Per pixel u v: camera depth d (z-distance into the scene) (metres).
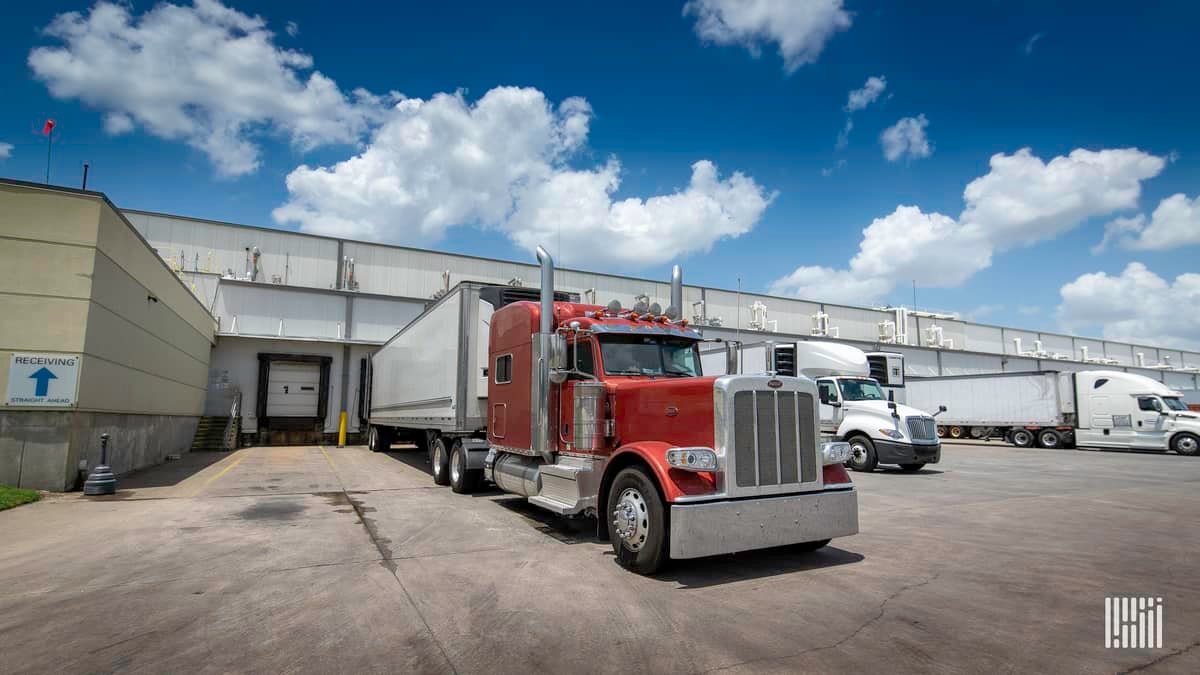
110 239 12.02
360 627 4.32
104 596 5.02
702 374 7.97
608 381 7.16
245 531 7.64
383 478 13.41
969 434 29.95
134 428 14.35
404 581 5.46
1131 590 5.26
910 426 14.57
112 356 12.44
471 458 10.81
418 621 4.44
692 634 4.21
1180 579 5.61
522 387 8.35
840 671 3.62
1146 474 15.08
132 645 3.99
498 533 7.54
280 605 4.79
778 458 5.84
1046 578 5.63
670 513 5.39
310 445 25.73
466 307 11.33
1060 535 7.60
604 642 4.07
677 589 5.26
